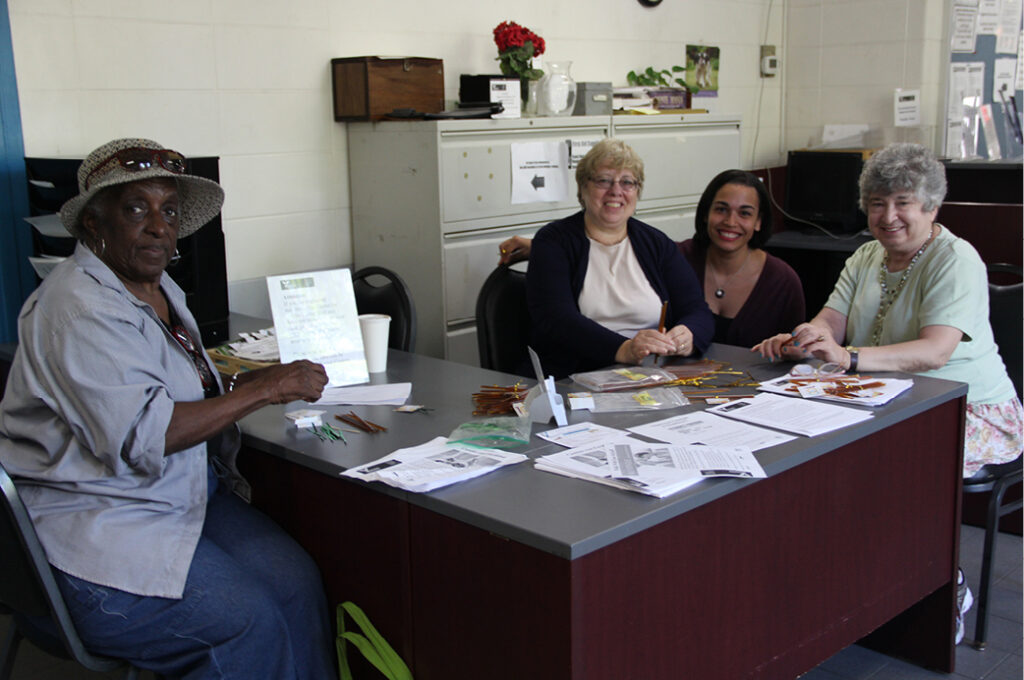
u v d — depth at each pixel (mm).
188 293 2754
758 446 1748
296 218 3453
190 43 3090
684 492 1542
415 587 1658
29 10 2740
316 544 1864
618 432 1841
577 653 1415
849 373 2281
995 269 2799
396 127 3326
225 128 3215
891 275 2535
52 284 1666
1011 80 4766
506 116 3541
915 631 2400
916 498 2152
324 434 1905
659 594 1539
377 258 3537
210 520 1897
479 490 1573
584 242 2809
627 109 4027
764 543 1746
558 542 1366
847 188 4543
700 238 3094
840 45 5039
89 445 1613
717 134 4270
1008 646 2461
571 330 2662
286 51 3324
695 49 4742
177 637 1632
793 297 3012
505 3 3918
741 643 1736
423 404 2105
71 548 1609
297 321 2246
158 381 1660
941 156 4809
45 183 2695
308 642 1811
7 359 2590
